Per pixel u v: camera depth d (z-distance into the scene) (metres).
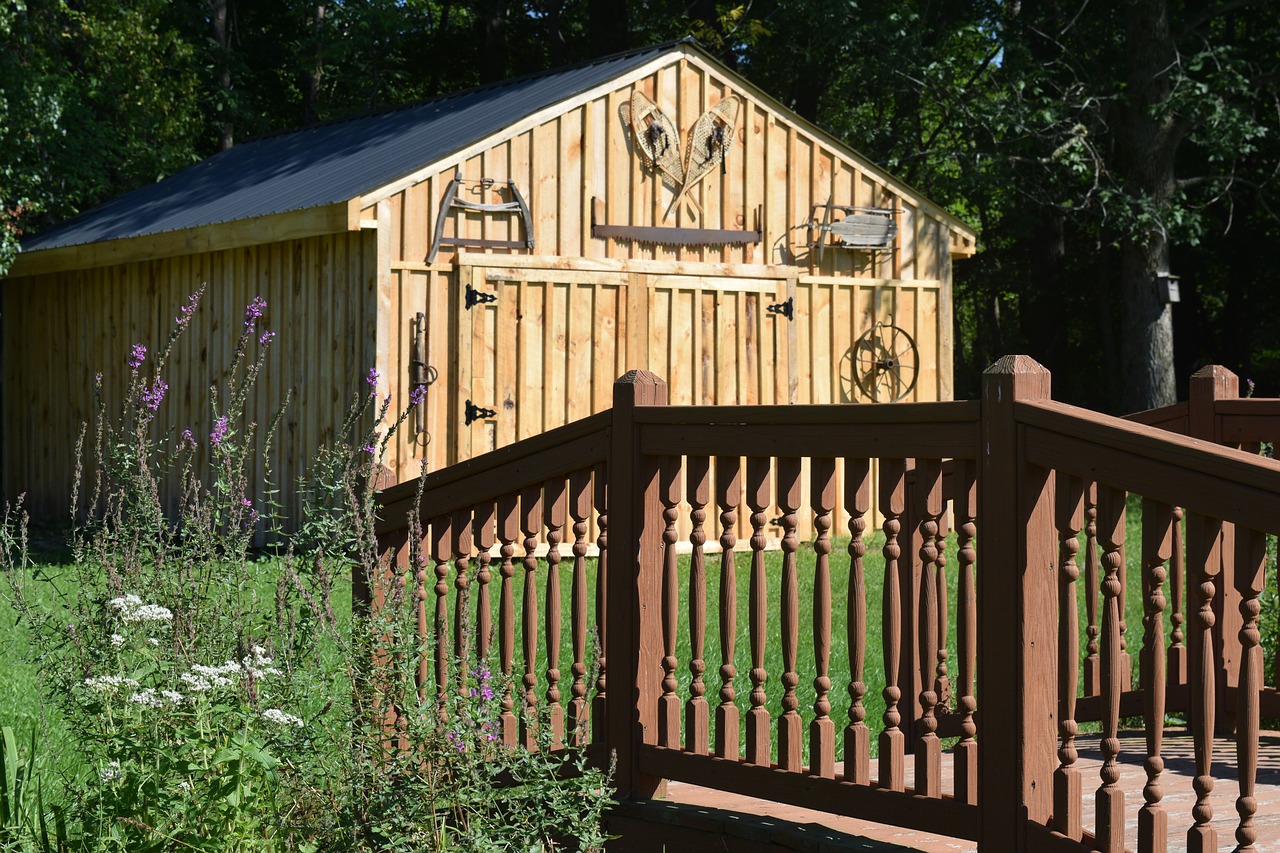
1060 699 3.73
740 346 14.49
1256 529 3.04
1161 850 3.29
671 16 30.09
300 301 13.41
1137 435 3.22
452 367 12.99
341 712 4.41
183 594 4.53
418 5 31.91
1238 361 30.88
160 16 27.05
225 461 5.10
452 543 5.17
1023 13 27.03
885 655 3.85
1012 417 3.48
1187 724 6.39
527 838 4.09
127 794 3.94
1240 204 28.62
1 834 4.27
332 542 4.82
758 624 4.23
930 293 15.73
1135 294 22.70
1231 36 27.48
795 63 28.02
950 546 13.64
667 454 4.42
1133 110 22.52
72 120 22.27
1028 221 26.62
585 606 4.77
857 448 3.88
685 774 4.35
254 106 31.84
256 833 4.12
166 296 15.26
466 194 13.05
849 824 4.21
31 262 16.92
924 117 30.41
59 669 4.35
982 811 3.55
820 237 15.00
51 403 17.27
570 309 13.56
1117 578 3.36
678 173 14.20
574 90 13.54
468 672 4.82
